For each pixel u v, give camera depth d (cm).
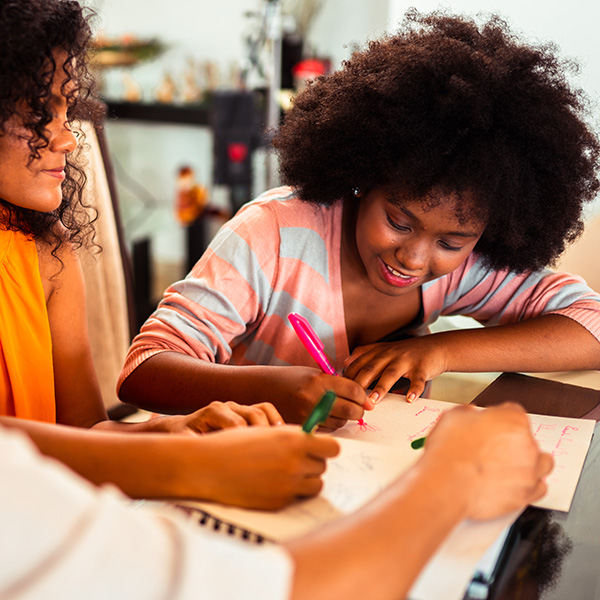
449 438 53
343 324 105
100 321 150
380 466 66
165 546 34
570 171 93
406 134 85
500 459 53
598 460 74
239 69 312
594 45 229
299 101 106
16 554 31
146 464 58
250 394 80
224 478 57
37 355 90
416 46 91
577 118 93
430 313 112
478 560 52
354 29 299
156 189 349
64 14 75
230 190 287
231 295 96
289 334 102
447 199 83
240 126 278
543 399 90
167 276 326
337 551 40
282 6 302
